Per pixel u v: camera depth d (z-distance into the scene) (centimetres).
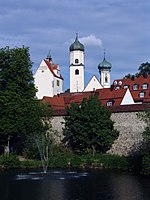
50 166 6072
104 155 6259
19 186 4312
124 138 6425
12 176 5047
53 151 6525
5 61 6600
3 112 6356
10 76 6588
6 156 6175
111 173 5266
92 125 6309
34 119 6569
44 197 3753
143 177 4894
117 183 4441
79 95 10125
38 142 6488
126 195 3794
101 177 4906
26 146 6706
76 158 6134
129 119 6412
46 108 7175
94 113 6372
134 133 6322
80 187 4225
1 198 3731
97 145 6444
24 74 6712
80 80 14538
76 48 14562
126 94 9231
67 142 6969
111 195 3806
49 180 4700
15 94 6431
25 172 5441
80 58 14625
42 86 13225
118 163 5753
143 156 5331
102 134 6303
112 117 6625
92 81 13900
